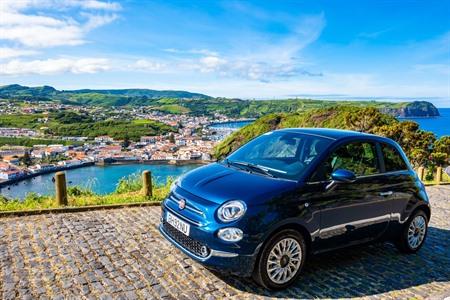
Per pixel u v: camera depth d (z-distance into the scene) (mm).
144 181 7984
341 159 4578
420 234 5465
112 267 4277
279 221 3789
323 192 4195
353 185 4504
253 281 4133
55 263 4312
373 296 4012
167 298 3623
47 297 3527
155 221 6195
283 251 3932
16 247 4762
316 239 4172
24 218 6078
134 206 7172
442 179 17203
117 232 5535
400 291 4188
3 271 4047
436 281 4535
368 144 4965
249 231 3652
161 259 4570
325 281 4297
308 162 4383
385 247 5648
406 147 26156
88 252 4699
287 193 3951
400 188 5051
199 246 3824
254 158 4902
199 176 4473
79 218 6215
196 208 3891
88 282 3871
